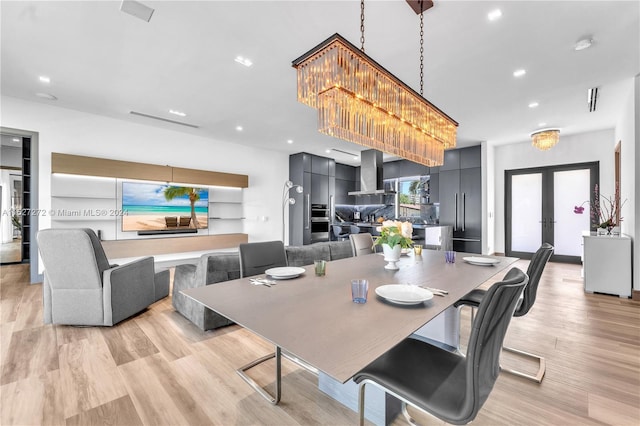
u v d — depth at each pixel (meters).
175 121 4.63
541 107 3.94
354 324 0.98
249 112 4.20
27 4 2.05
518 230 6.17
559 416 1.45
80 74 3.07
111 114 4.31
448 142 2.90
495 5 2.02
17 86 3.37
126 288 2.68
